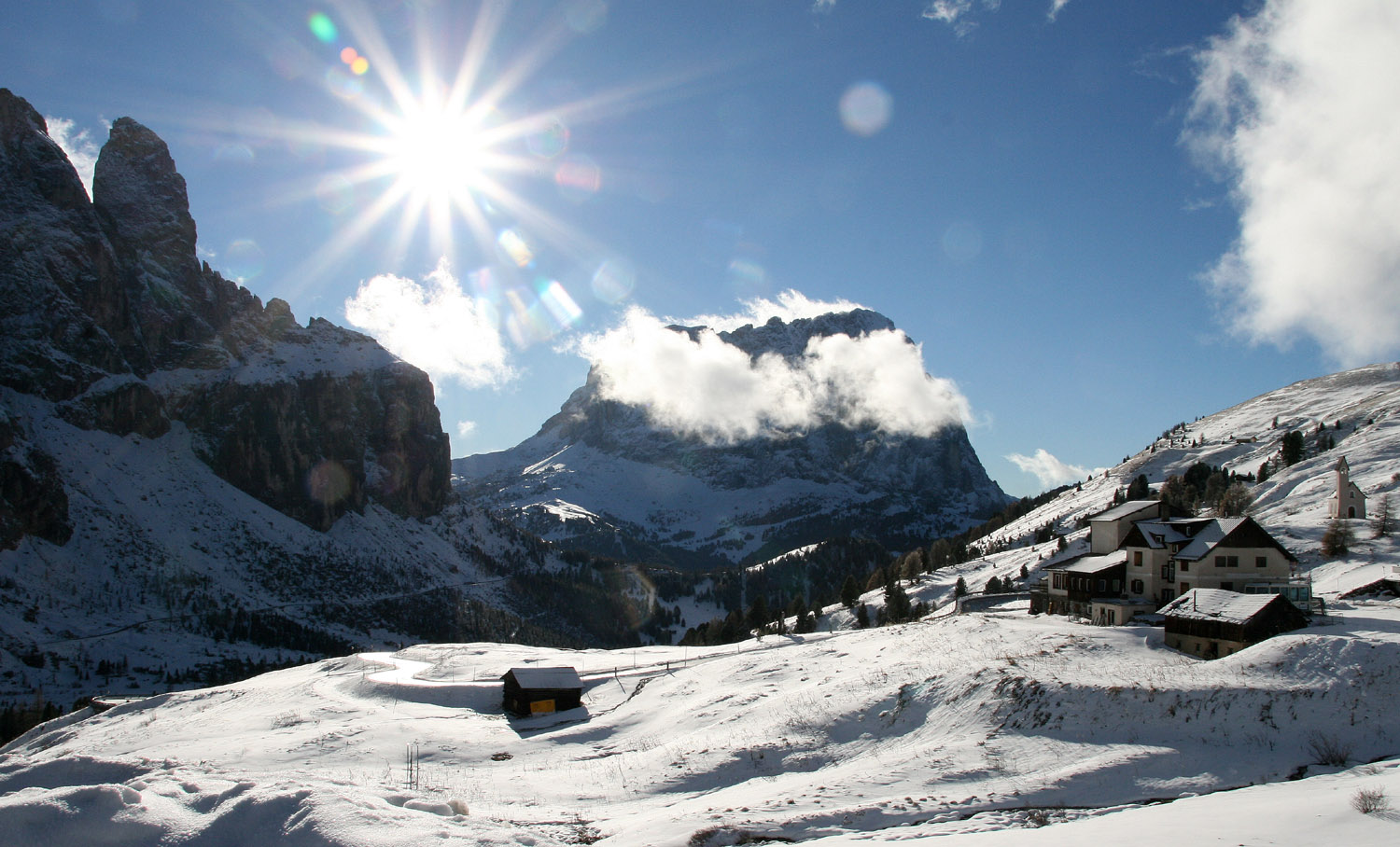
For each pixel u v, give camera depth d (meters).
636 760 52.44
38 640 184.25
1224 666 50.94
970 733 47.44
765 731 53.19
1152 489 182.38
